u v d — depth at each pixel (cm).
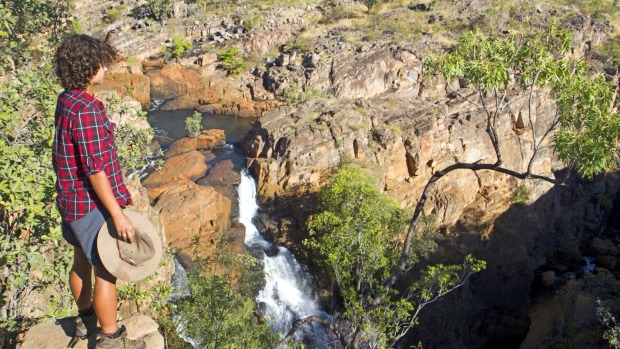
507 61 1034
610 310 3181
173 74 6525
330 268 2503
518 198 4447
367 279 1900
